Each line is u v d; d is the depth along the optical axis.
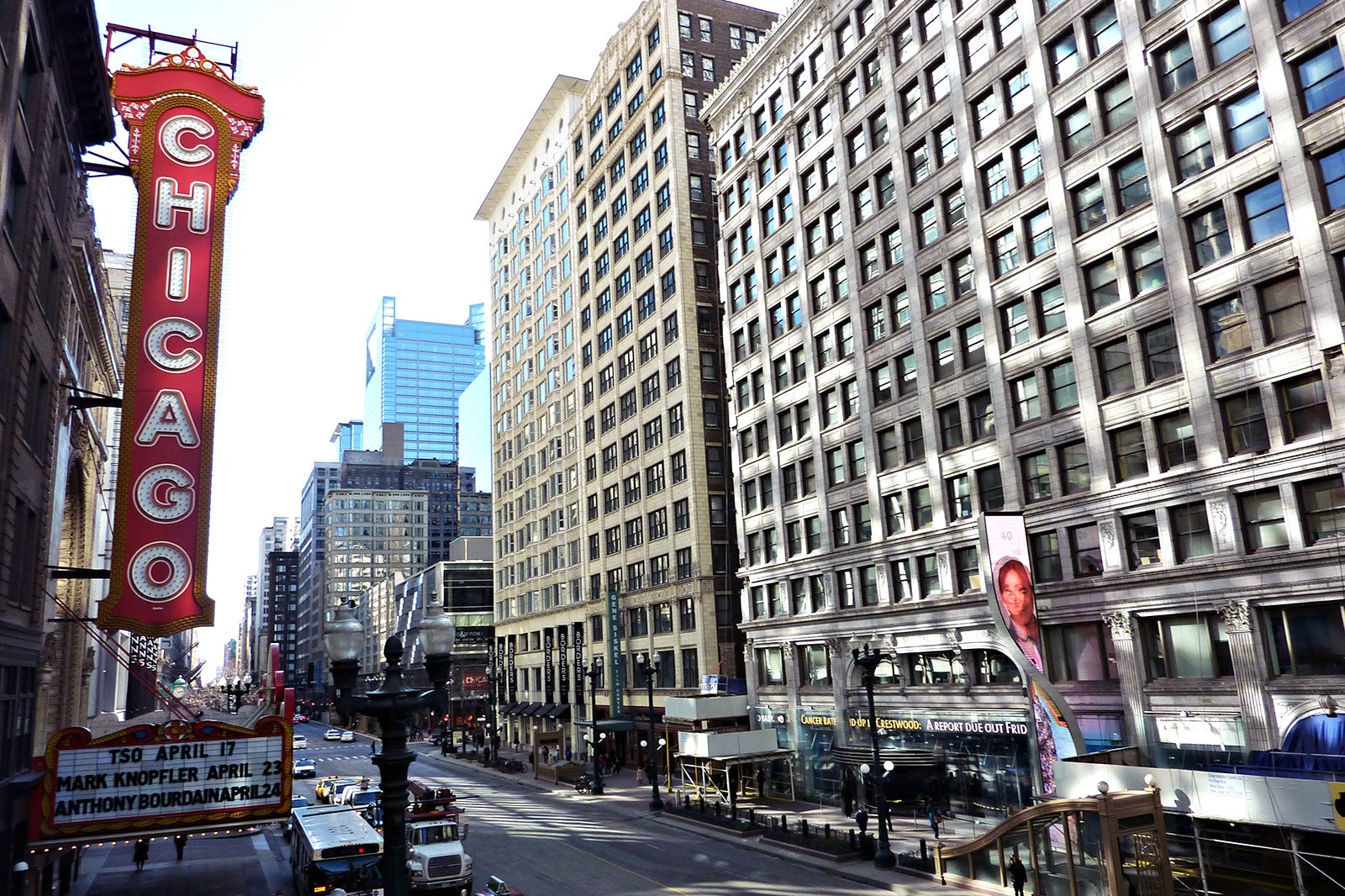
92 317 44.81
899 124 42.81
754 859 32.25
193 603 31.25
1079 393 33.06
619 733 68.75
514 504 99.88
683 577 62.06
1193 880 21.72
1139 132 31.25
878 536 43.28
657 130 68.25
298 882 29.03
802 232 49.78
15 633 24.83
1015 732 35.06
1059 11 34.47
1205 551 28.77
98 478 56.31
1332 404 25.28
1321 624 25.67
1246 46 28.31
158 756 25.22
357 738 115.31
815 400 48.34
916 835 34.16
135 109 33.56
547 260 92.75
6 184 21.31
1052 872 23.72
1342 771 22.64
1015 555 32.28
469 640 133.75
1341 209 25.42
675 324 64.62
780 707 49.78
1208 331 29.06
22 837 25.14
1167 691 29.28
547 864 31.95
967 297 38.50
